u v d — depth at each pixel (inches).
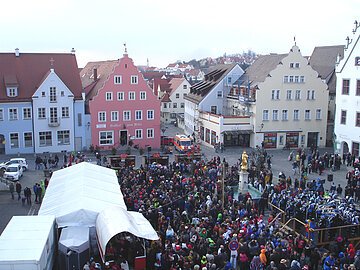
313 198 1180.5
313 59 3051.2
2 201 1456.7
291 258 837.8
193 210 1132.5
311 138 2618.1
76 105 2359.7
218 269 802.8
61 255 848.9
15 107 2251.5
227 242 882.8
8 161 1975.9
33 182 1727.4
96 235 908.6
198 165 1680.6
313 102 2573.8
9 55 2346.2
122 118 2466.8
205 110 2861.7
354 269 741.3
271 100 2495.1
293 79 2516.0
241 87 2677.2
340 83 2241.6
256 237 925.2
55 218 916.6
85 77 2989.7
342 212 1104.2
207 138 2701.8
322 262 874.8
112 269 792.9
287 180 1462.8
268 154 2367.1
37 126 2300.7
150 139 2549.2
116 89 2427.4
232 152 2402.8
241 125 2517.2
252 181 1545.3
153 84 4485.7
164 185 1286.9
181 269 799.7
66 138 2372.0
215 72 3041.3
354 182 1504.7
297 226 1091.9
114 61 2588.6
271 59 2650.1
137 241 882.8
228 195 1251.8
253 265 816.3
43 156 2244.1
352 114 2162.9
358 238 1025.5
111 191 1127.0
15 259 700.7
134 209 1132.5
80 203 963.3
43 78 2299.5
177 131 3425.2
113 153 2272.4
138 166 2032.5
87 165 1300.4
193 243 870.4
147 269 856.9
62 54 2459.4
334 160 1958.7
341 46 2837.1
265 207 1291.8
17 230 822.5
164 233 937.5
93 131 2421.3
